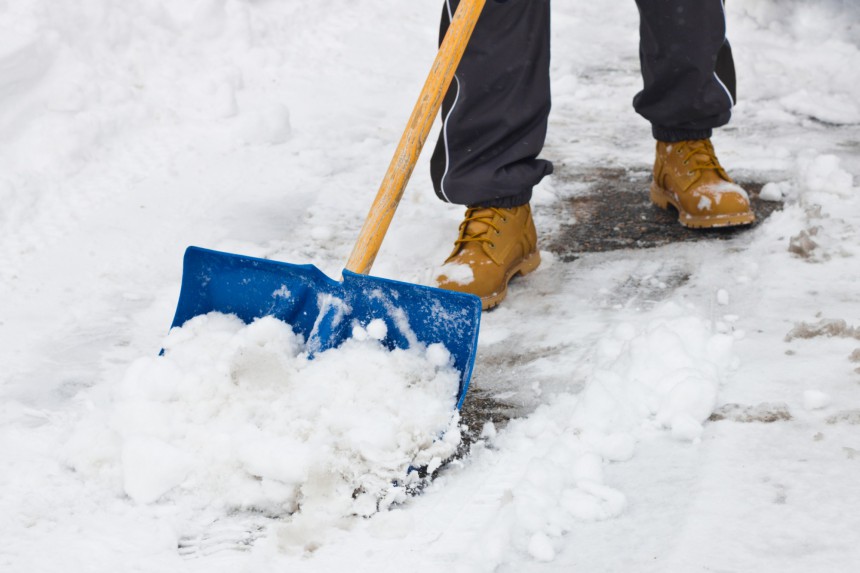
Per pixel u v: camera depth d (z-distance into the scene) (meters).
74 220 3.13
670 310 2.32
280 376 1.90
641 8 2.88
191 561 1.56
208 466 1.75
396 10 5.89
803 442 1.73
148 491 1.70
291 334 2.02
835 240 2.76
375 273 2.70
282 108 4.03
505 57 2.50
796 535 1.45
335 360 1.94
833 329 2.16
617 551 1.49
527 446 1.85
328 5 5.63
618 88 4.85
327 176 3.63
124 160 3.65
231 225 3.16
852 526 1.46
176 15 4.65
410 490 1.75
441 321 1.94
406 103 4.52
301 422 1.79
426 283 2.59
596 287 2.63
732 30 5.84
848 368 2.00
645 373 1.98
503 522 1.56
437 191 2.67
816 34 5.68
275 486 1.69
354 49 5.21
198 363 1.95
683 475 1.67
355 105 4.45
